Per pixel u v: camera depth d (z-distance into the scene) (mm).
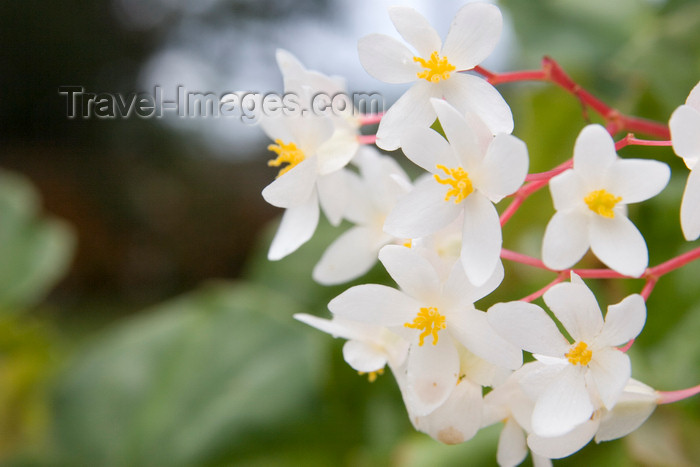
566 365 283
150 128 1131
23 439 500
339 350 416
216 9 1124
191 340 448
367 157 325
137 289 1103
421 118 297
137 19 1180
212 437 413
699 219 277
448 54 297
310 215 316
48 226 567
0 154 1126
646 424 380
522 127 467
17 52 1135
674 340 387
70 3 1161
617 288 388
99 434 431
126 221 1128
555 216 280
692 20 410
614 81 445
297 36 1094
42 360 514
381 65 299
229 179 1154
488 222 284
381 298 291
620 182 279
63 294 1052
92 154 1151
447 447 387
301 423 411
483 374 292
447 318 291
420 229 288
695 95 283
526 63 470
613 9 477
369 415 410
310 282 456
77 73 1169
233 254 1114
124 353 454
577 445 287
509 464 302
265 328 441
